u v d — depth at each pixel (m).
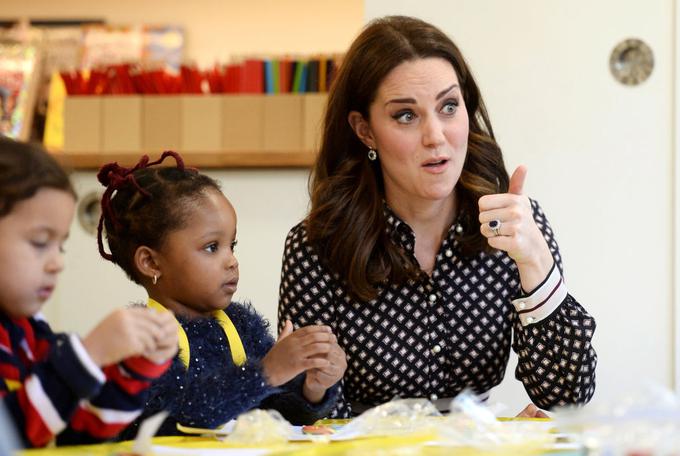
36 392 1.25
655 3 3.33
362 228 2.12
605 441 1.09
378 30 2.08
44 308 3.77
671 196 3.33
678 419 1.08
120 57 4.07
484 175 2.20
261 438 1.40
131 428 1.65
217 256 1.89
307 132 3.66
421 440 1.41
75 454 1.18
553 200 3.38
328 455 1.26
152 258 1.89
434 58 2.04
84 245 3.78
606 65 3.36
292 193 3.69
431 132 1.98
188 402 1.63
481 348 2.14
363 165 2.18
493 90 3.39
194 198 1.89
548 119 3.38
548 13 3.37
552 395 2.04
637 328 3.34
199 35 4.17
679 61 3.32
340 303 2.16
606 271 3.36
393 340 2.13
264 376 1.68
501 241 1.92
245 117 3.69
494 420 1.39
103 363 1.28
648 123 3.34
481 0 3.38
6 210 1.27
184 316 1.85
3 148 1.30
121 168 1.96
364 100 2.08
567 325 2.00
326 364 1.77
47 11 4.20
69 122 3.76
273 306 3.68
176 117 3.71
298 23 4.15
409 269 2.12
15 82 3.96
